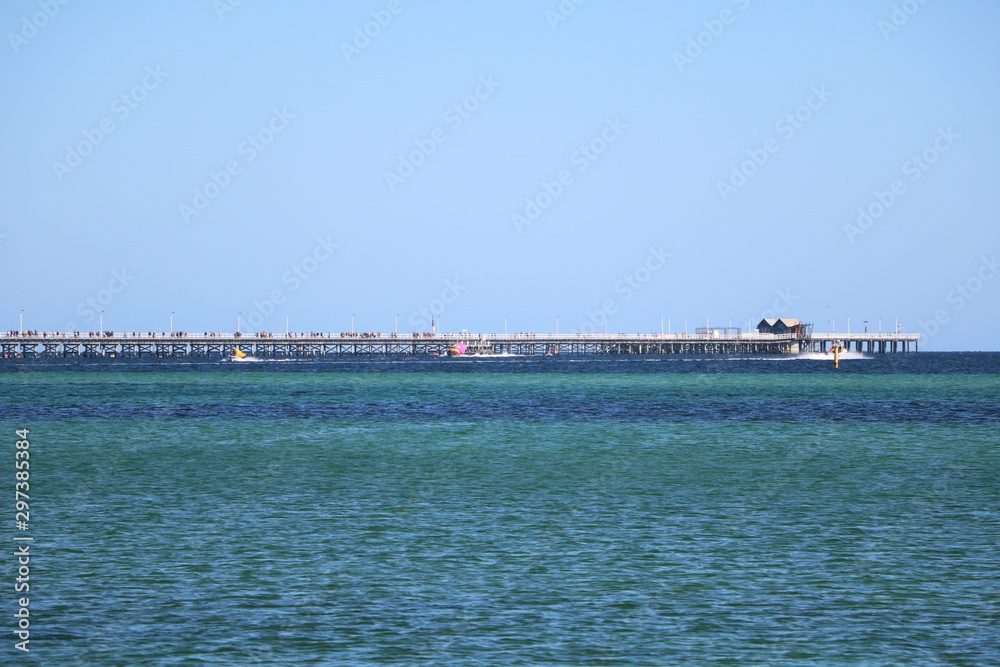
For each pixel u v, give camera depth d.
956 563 62.12
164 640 48.50
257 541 67.94
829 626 50.56
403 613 52.47
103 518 75.69
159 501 83.06
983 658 46.47
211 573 59.75
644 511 78.94
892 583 57.69
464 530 71.56
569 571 60.25
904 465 104.19
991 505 81.12
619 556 63.81
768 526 73.00
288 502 82.81
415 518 75.94
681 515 77.25
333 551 65.12
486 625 50.69
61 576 59.03
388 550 65.38
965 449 117.62
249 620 51.31
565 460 108.94
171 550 65.31
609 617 51.94
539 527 72.62
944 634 49.47
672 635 49.34
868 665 45.66
